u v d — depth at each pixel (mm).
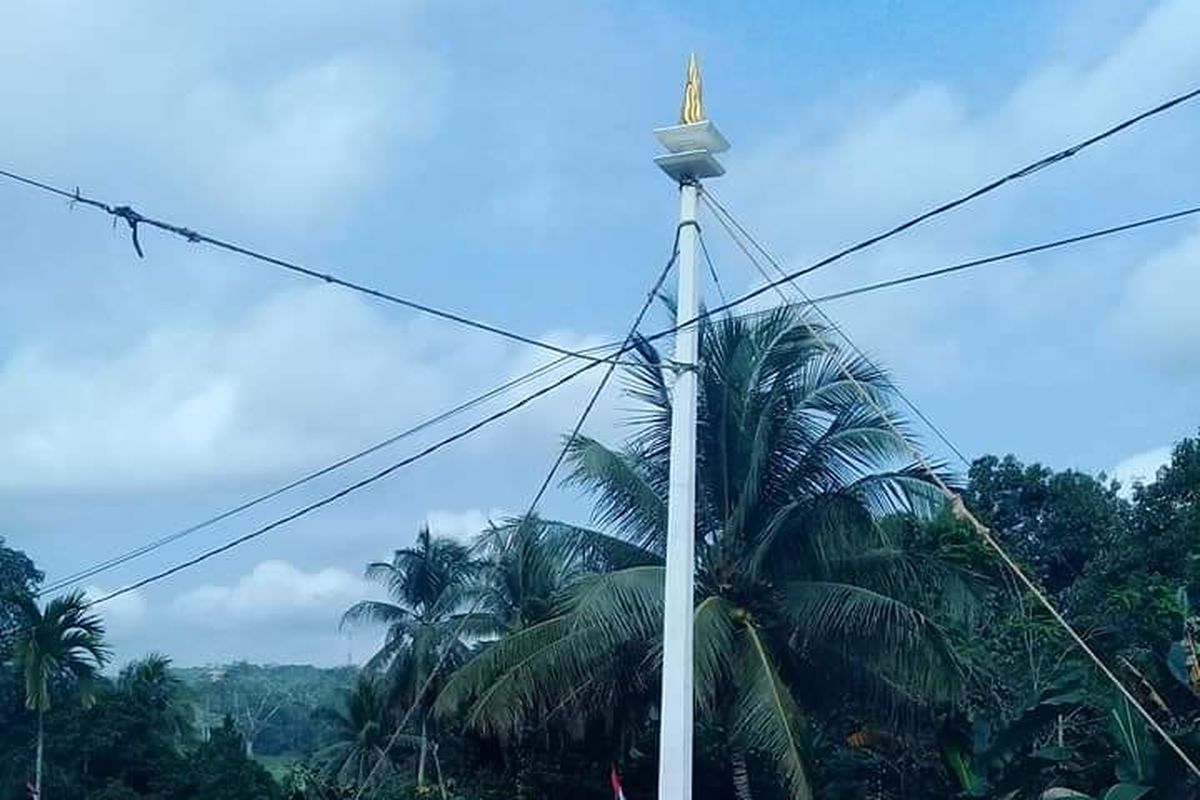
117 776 35250
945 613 22438
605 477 20766
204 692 92625
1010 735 19594
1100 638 24312
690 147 14148
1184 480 36688
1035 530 44500
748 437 20906
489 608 31094
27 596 30406
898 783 25859
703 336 20922
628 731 22938
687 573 13789
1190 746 17188
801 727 19219
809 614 20344
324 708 51344
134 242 12953
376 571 43938
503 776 24375
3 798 34656
